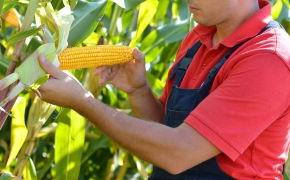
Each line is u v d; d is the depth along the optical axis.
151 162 2.41
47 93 2.31
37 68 2.29
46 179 4.72
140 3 3.03
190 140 2.35
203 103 2.39
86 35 2.81
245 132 2.34
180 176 2.61
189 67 2.73
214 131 2.33
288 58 2.39
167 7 5.04
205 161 2.52
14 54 2.42
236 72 2.39
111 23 4.06
